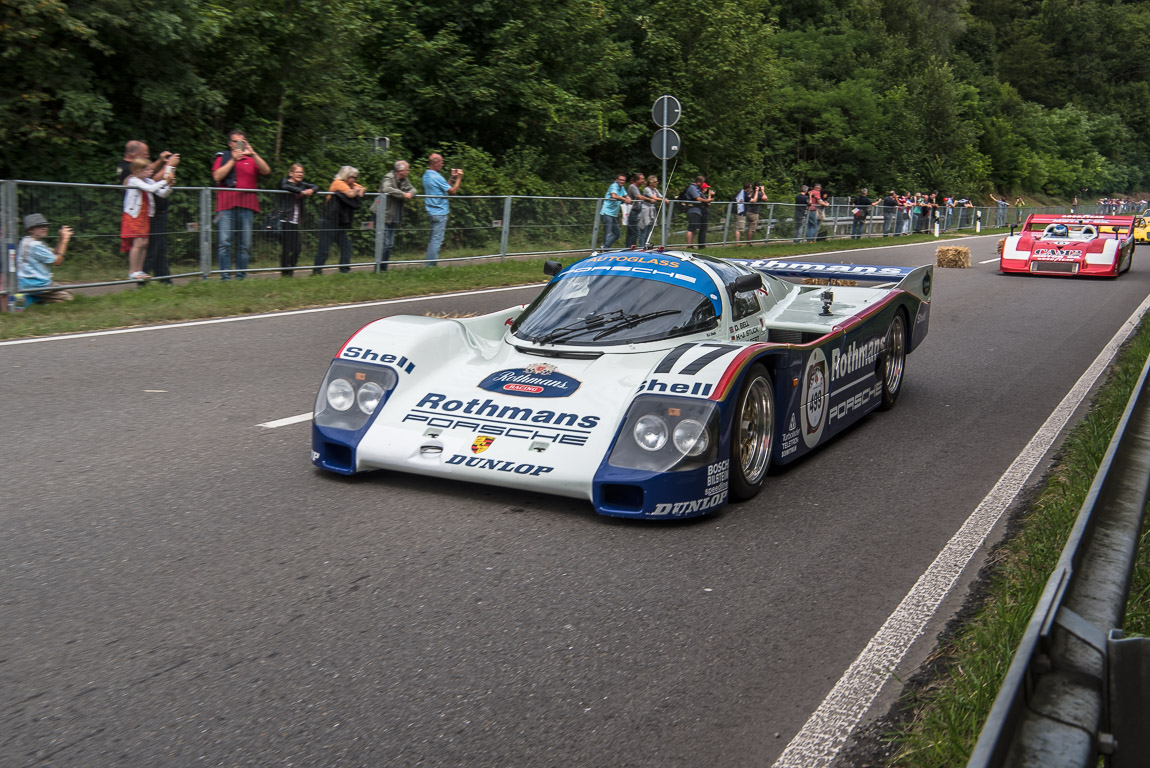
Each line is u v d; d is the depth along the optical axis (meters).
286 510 4.36
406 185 13.95
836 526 4.45
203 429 5.74
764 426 4.89
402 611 3.37
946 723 2.64
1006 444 6.08
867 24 54.03
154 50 14.88
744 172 33.94
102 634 3.12
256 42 16.77
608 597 3.56
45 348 7.93
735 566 3.91
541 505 4.52
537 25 23.28
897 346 7.17
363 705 2.75
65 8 13.04
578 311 5.34
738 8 30.52
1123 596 1.95
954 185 51.75
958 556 4.11
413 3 22.52
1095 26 97.50
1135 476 2.72
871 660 3.13
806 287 7.46
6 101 13.41
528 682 2.91
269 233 12.20
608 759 2.53
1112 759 1.61
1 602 3.33
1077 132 82.31
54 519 4.15
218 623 3.23
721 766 2.52
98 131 14.09
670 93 29.42
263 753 2.50
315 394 6.80
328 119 18.72
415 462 4.47
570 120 24.02
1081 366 9.09
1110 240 19.36
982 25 83.88
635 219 18.92
